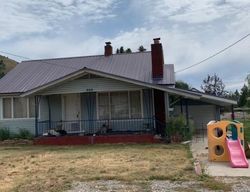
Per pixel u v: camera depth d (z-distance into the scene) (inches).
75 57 1201.4
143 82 861.8
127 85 888.9
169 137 839.7
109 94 938.1
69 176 464.4
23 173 502.3
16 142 915.4
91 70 882.1
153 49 985.5
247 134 889.5
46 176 472.1
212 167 505.0
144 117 913.5
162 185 399.9
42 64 1177.4
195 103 1204.5
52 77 1075.9
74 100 964.0
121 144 820.6
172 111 1106.1
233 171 473.1
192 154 631.2
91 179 440.5
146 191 375.6
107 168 513.3
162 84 924.6
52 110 971.9
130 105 925.2
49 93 910.4
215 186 383.9
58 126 945.5
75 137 864.3
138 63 1084.5
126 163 552.4
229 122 561.6
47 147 820.6
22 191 395.5
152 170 486.3
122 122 912.9
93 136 856.3
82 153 687.7
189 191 370.0
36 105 925.8
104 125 903.1
